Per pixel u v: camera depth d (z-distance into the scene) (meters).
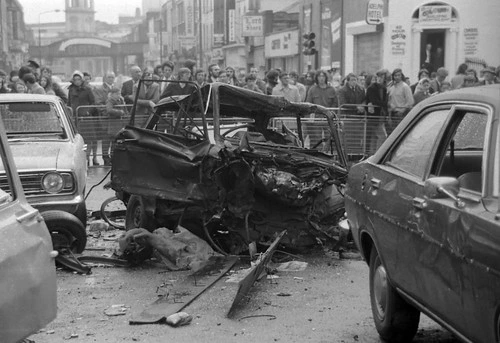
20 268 4.90
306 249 10.00
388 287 6.16
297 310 7.46
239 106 10.41
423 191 5.48
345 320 7.12
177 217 9.76
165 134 9.71
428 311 5.45
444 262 5.03
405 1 32.28
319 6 42.12
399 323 6.18
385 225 6.02
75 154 10.41
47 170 9.88
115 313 7.33
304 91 21.22
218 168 9.20
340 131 11.05
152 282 8.54
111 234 11.35
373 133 19.34
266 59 55.91
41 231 5.36
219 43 75.38
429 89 20.50
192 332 6.79
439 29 32.38
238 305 7.49
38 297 5.12
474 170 5.55
